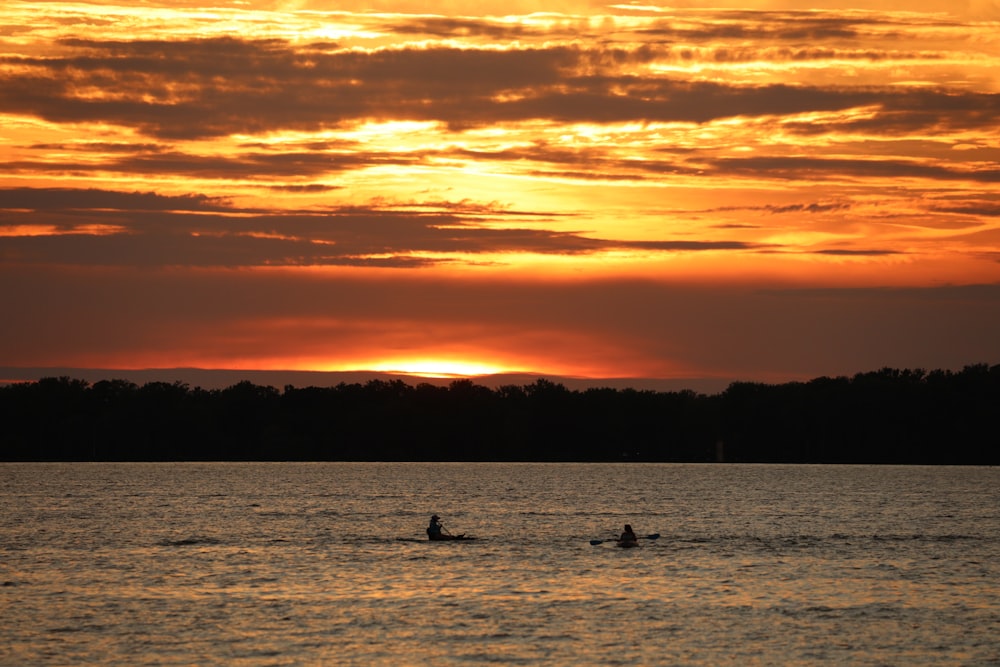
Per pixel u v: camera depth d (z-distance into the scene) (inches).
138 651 7126.0
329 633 7613.2
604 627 7795.3
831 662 6953.7
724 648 7249.0
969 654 7130.9
